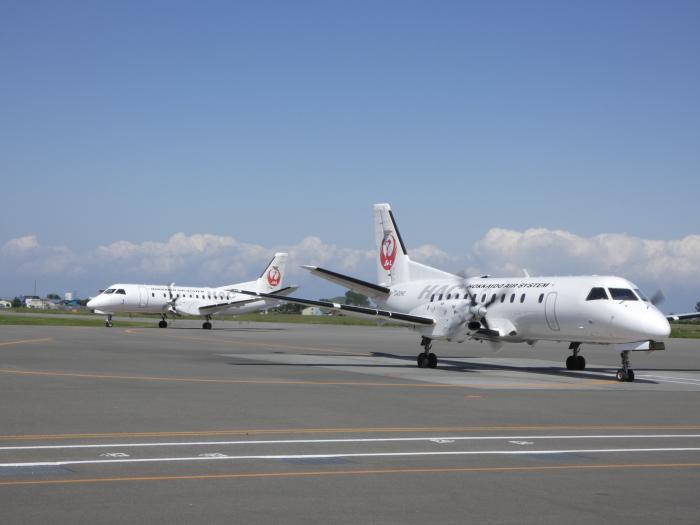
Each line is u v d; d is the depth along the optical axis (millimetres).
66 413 14281
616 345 25266
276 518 7195
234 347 39219
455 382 22969
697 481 9062
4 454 10203
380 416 14727
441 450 11008
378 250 36906
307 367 27500
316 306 29203
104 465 9523
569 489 8539
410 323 29438
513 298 28516
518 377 25594
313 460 10102
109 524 6879
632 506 7816
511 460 10281
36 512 7227
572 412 15922
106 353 31516
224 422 13562
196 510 7414
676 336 71750
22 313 116438
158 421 13516
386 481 8836
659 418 15172
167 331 58531
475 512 7508
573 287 26422
